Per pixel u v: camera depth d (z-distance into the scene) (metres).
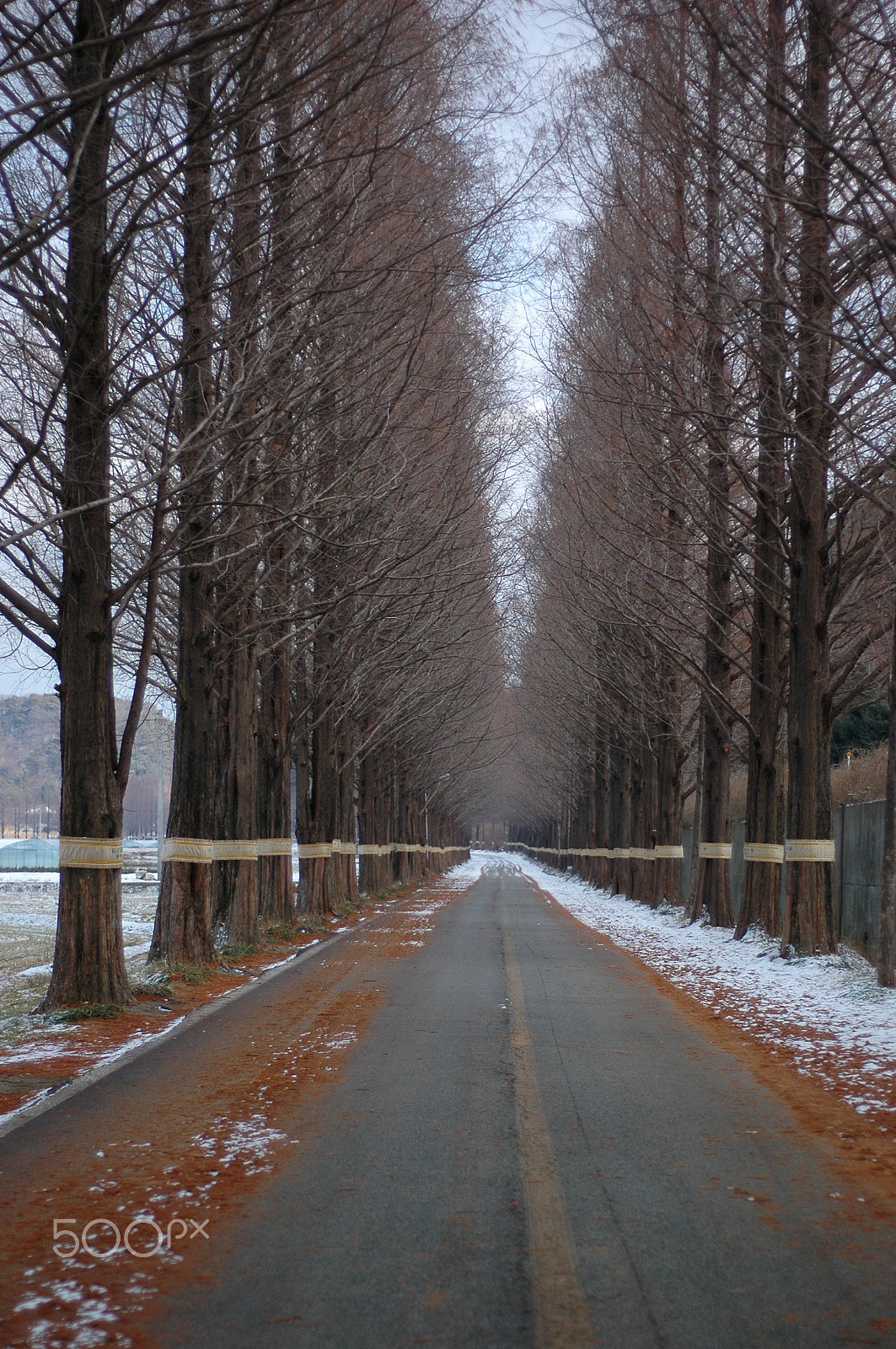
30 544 14.28
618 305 17.61
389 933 23.09
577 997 13.16
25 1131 6.82
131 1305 4.27
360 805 41.22
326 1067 8.85
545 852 102.62
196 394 14.49
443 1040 10.09
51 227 9.27
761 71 10.70
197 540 13.03
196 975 14.71
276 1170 6.04
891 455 13.34
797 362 13.79
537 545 33.09
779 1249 4.90
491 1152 6.45
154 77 8.62
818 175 11.38
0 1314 4.19
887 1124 7.13
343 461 16.73
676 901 31.30
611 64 12.08
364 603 23.48
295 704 27.75
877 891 18.41
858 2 9.49
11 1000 14.84
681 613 22.80
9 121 8.93
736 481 19.86
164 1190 5.69
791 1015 11.77
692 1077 8.60
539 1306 4.27
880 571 16.91
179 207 11.22
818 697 16.78
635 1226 5.18
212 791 16.52
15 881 63.44
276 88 9.57
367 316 13.99
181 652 16.45
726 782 24.58
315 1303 4.30
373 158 11.15
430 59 11.38
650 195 15.02
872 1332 4.06
